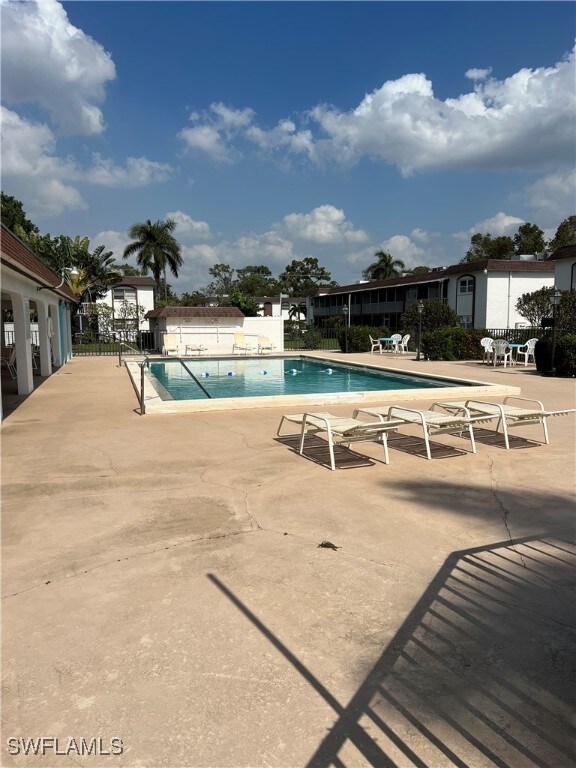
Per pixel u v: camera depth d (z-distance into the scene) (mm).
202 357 25766
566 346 16375
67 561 3762
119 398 11727
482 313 36062
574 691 2434
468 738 2156
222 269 88500
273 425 8664
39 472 5965
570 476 5895
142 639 2830
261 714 2289
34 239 38594
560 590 3355
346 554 3881
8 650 2734
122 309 46469
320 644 2787
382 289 48438
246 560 3775
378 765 2025
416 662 2637
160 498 5109
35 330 30500
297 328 38969
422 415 6984
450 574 3568
